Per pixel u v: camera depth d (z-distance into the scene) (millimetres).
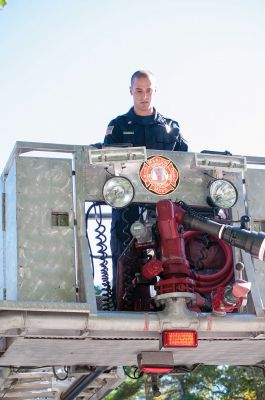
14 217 5363
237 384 13641
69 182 5469
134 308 5656
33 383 7789
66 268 5320
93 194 5512
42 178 5422
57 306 4945
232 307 5203
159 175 5645
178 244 5348
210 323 5215
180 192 5668
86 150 5547
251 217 5762
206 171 5750
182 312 5184
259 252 4961
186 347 5180
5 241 5605
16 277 5242
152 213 5957
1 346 5559
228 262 5594
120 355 5836
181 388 14195
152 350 5645
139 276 5547
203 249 5691
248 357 6195
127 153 5500
